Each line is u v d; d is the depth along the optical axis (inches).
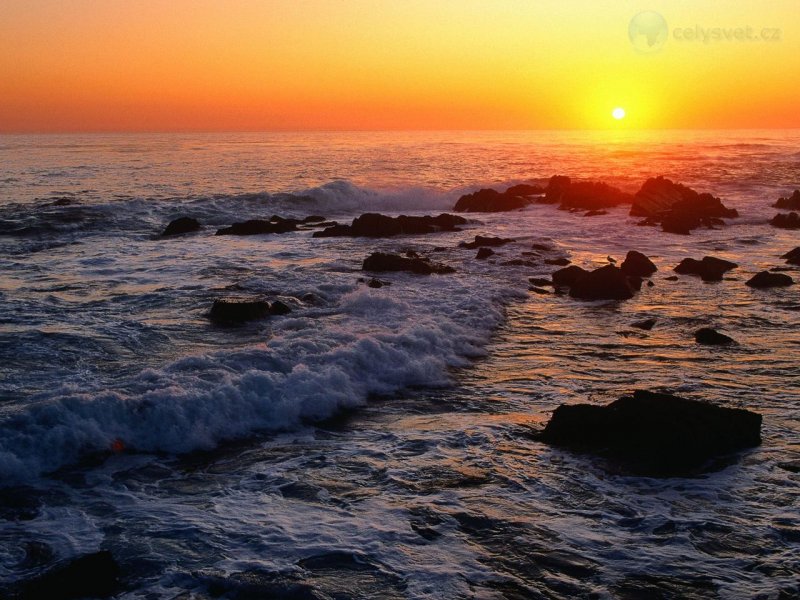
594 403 375.2
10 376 385.1
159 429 320.2
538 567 226.8
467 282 657.6
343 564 227.8
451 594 212.5
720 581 218.8
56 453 298.0
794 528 250.4
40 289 617.3
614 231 1017.5
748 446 319.0
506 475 292.0
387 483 284.8
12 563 227.8
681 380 410.6
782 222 1060.5
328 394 365.4
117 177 1713.8
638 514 260.7
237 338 474.9
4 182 1563.7
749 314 566.6
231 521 254.2
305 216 1222.9
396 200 1393.9
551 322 542.3
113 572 218.1
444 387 400.5
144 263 749.9
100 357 426.9
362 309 541.3
